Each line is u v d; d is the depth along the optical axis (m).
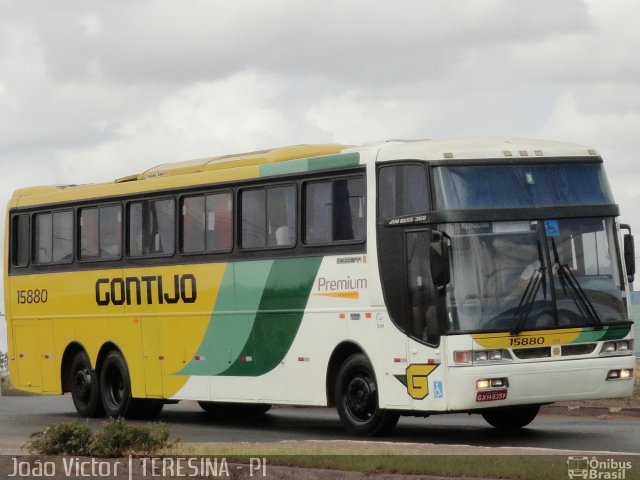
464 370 18.94
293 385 22.11
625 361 19.92
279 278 22.41
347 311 20.89
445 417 26.61
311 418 27.08
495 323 19.17
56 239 28.47
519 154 20.00
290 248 22.19
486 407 19.05
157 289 25.42
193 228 24.61
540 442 19.69
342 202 21.14
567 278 19.70
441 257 18.89
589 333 19.69
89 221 27.47
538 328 19.34
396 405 19.97
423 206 19.62
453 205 19.41
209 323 24.03
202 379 24.27
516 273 19.45
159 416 27.95
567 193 20.09
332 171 21.34
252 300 23.00
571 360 19.52
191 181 24.62
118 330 26.55
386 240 20.17
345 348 21.19
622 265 20.20
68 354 28.16
